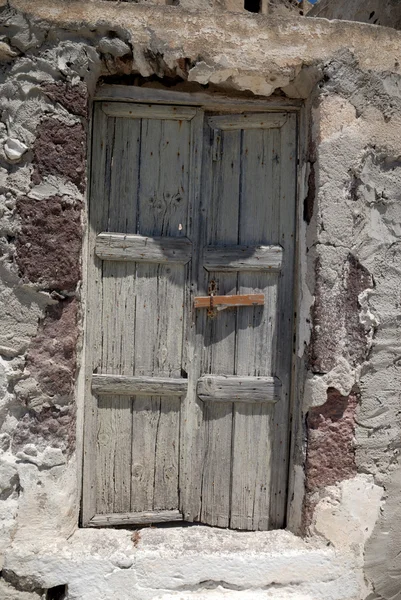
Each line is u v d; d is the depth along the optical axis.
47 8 1.77
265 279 2.04
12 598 1.78
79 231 1.83
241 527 2.05
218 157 2.04
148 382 2.01
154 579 1.81
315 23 1.89
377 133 1.93
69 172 1.81
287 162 2.03
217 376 2.03
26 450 1.81
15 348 1.80
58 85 1.80
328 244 1.90
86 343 1.99
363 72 1.91
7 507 1.80
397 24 2.16
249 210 2.04
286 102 2.01
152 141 2.02
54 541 1.82
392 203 1.96
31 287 1.79
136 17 1.81
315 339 1.90
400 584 2.01
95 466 2.01
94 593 1.78
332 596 1.88
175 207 2.03
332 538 1.91
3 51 1.76
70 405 1.86
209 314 2.03
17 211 1.78
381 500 1.97
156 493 2.05
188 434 2.05
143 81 1.96
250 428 2.06
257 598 1.83
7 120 1.78
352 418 1.94
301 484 1.94
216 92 1.99
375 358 1.95
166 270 2.03
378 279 1.95
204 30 1.84
